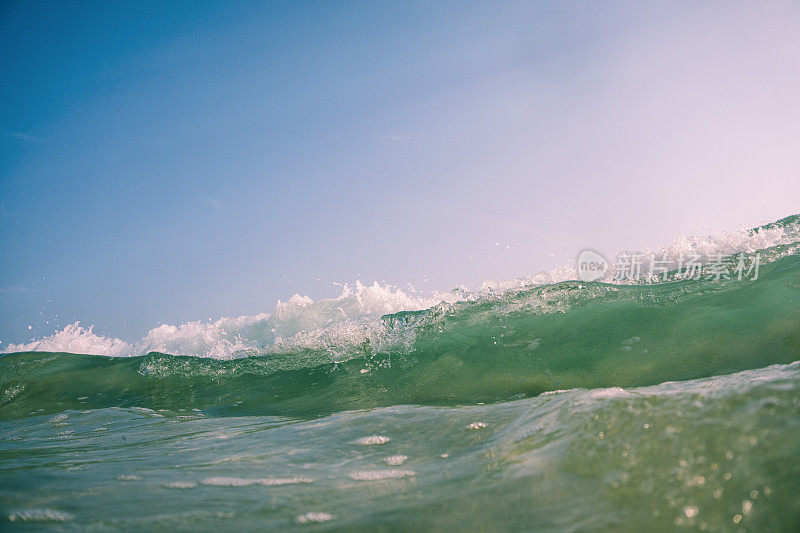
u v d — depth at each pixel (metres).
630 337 4.55
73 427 4.30
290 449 2.61
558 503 1.39
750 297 4.61
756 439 1.37
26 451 3.10
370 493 1.75
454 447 2.32
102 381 6.11
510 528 1.30
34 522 1.56
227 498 1.78
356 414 3.56
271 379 5.57
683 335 4.33
